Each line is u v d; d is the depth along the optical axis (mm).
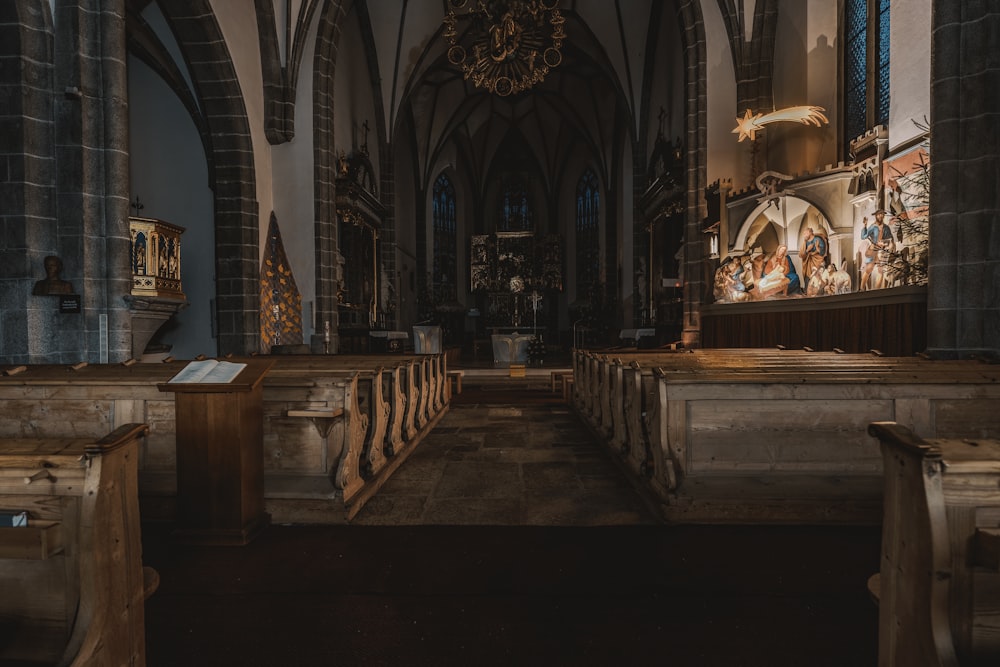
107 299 6969
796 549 3389
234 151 11594
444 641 2461
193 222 12023
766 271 11117
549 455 5848
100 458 1701
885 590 1731
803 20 11906
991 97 6062
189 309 12039
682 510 3783
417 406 6664
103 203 6965
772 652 2369
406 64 18844
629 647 2414
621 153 25031
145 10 10836
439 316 27453
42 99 6699
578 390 8656
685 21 13148
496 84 13891
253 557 3316
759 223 11281
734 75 12977
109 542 1768
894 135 8461
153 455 4125
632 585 2951
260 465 3764
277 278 13008
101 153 6949
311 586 2953
